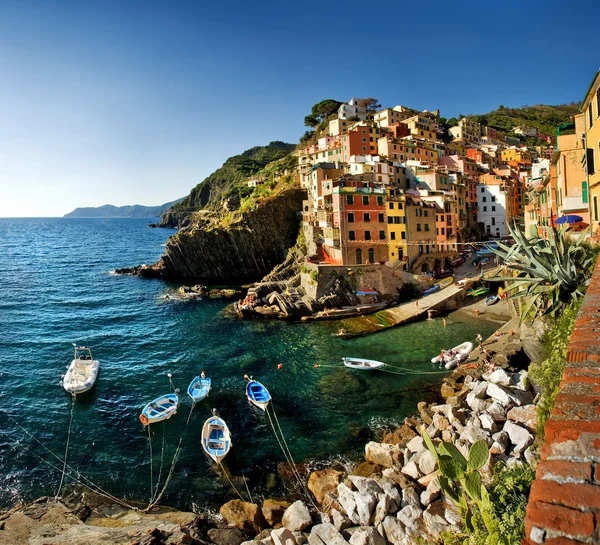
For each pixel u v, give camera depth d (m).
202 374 41.28
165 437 32.25
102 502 25.41
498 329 54.56
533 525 3.59
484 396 31.11
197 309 74.38
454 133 157.62
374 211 73.44
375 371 42.78
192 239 106.62
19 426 34.03
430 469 23.44
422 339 52.31
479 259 87.31
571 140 42.53
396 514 20.19
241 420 34.19
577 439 4.53
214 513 24.20
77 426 34.09
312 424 33.16
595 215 30.02
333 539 18.89
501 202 110.38
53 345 54.56
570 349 7.43
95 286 97.69
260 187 138.25
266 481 26.81
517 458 21.20
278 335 56.72
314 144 141.00
